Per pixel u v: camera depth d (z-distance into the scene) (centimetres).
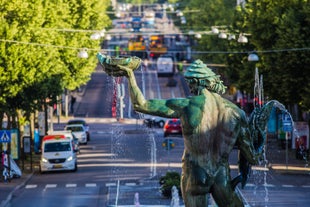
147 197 5872
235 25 10656
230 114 1923
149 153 8656
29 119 8331
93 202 5728
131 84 1920
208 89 1942
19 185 6712
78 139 10075
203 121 1911
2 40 7238
